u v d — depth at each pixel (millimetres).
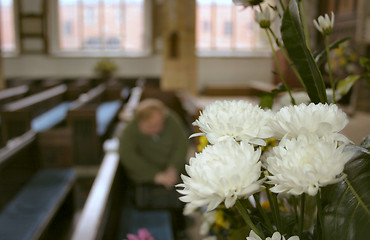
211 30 14055
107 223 2111
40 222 2859
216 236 1006
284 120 494
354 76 862
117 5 13414
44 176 3869
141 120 3176
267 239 507
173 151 3309
